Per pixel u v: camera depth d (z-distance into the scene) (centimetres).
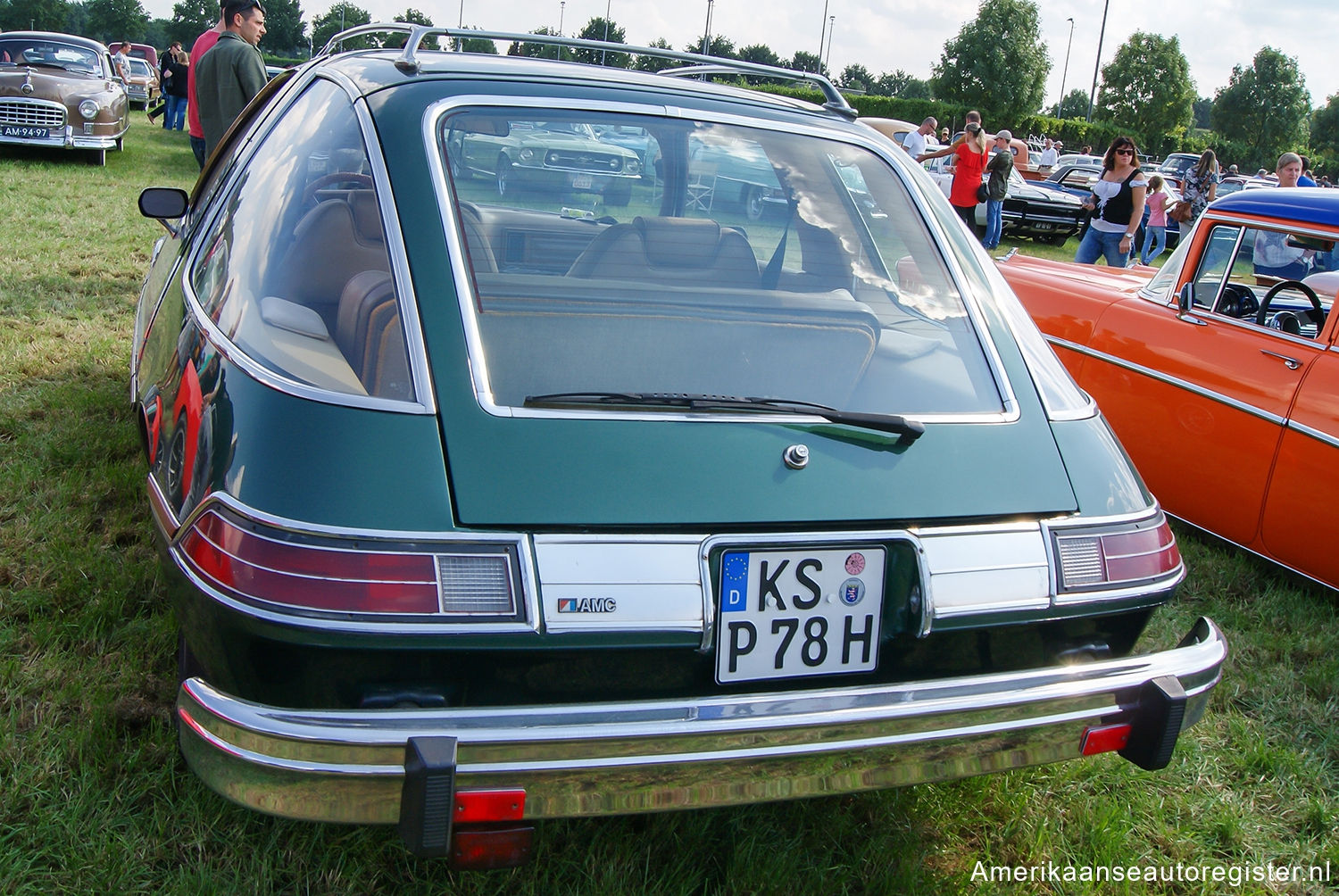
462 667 163
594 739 154
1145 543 202
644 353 186
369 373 172
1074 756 185
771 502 175
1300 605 379
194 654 182
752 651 177
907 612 184
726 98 245
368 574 156
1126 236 899
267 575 156
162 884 196
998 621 187
